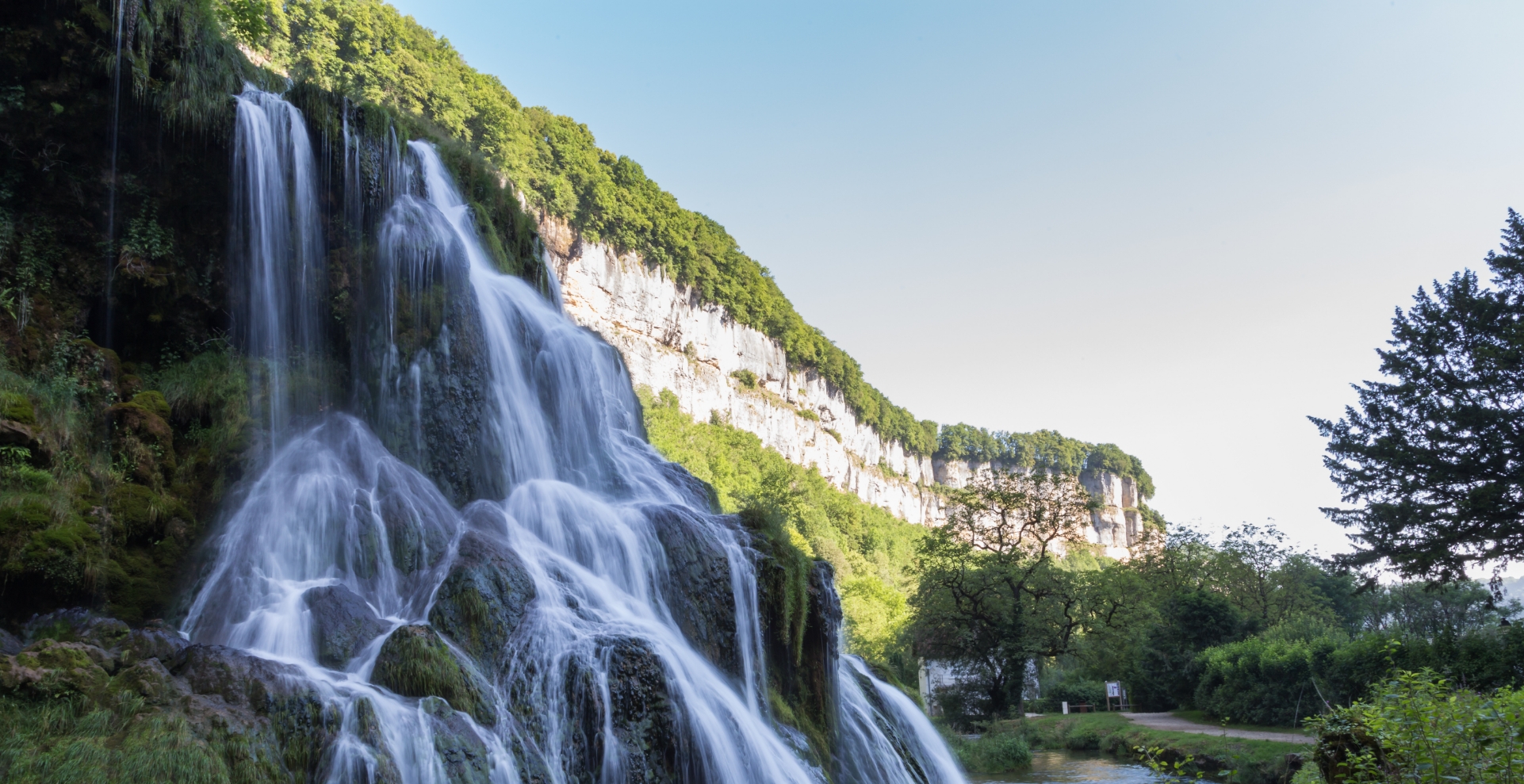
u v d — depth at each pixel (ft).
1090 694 163.02
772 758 45.47
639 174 474.08
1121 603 176.65
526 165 359.87
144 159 51.60
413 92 289.53
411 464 49.85
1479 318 98.17
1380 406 103.40
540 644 39.93
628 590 47.70
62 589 35.17
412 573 42.57
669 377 458.50
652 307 456.86
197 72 52.85
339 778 29.27
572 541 49.60
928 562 177.47
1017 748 95.71
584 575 46.50
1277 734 94.38
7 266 45.16
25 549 34.35
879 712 63.46
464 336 54.60
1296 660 107.45
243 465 45.50
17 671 27.48
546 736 37.40
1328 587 224.33
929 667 183.83
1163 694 154.40
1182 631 156.97
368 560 42.42
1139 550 243.81
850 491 646.33
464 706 34.76
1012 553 180.65
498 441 54.70
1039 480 188.96
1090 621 179.83
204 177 53.16
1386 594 212.84
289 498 43.45
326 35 263.29
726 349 533.96
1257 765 76.48
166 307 50.55
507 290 62.39
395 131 61.52
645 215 457.27
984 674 164.04
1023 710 157.69
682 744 41.04
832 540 387.14
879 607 287.89
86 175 49.44
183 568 40.45
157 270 50.29
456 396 52.85
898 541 563.07
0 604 33.71
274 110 55.67
